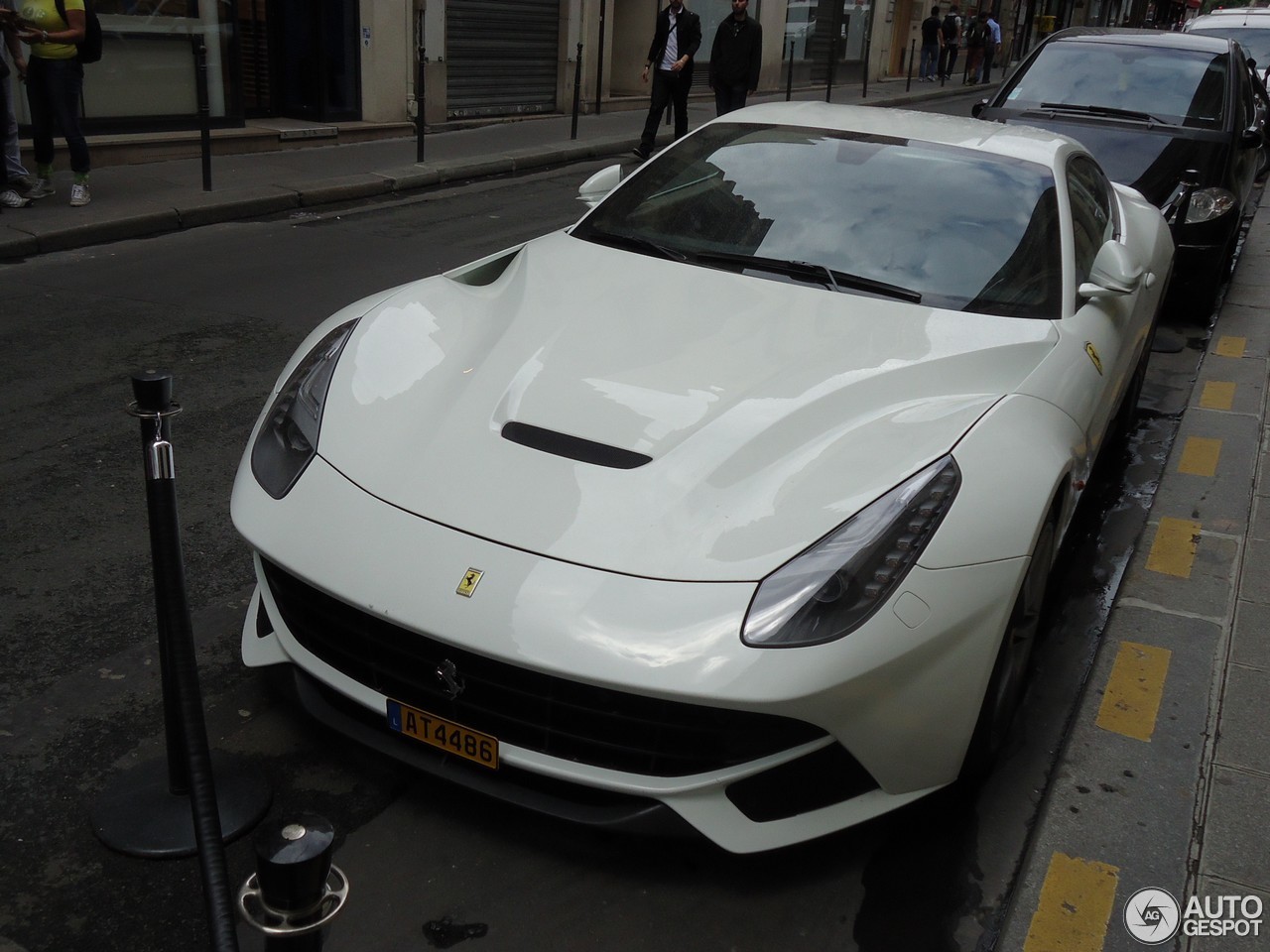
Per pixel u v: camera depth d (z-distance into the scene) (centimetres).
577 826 250
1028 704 312
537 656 213
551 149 1305
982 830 260
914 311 312
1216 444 509
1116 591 379
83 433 452
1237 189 706
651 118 1356
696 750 218
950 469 243
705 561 222
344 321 311
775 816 228
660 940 223
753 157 387
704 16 2045
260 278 714
